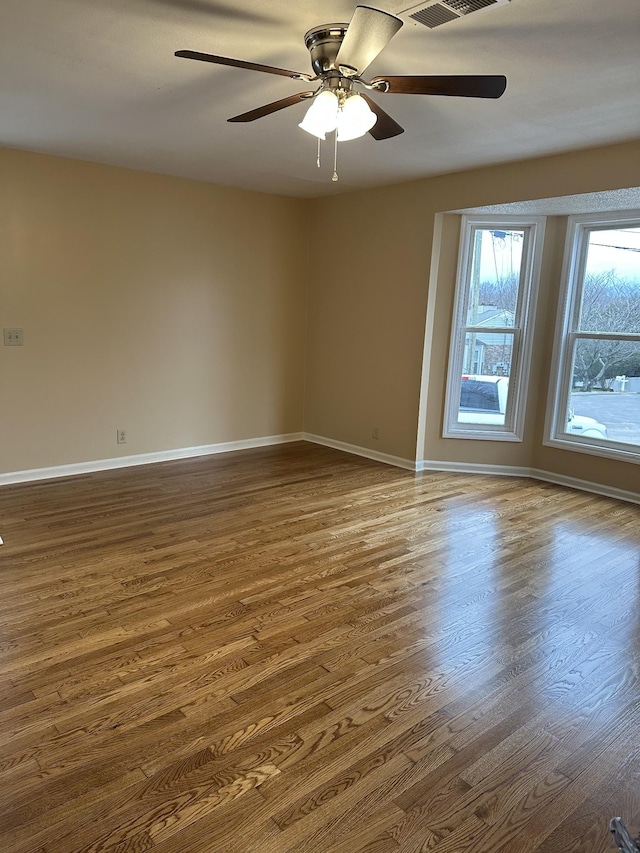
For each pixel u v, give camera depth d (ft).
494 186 14.21
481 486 15.69
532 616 9.11
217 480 15.53
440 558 11.10
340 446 19.24
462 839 5.25
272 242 18.58
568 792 5.80
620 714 6.95
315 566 10.60
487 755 6.25
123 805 5.47
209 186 16.85
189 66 8.56
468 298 16.37
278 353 19.43
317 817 5.42
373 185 16.67
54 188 14.20
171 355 16.98
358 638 8.36
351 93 7.45
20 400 14.56
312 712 6.81
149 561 10.59
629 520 13.35
